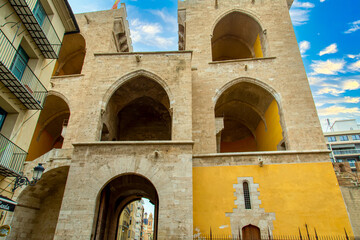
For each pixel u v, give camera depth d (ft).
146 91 65.26
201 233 44.78
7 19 40.47
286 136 56.13
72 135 64.28
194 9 78.54
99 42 80.94
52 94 71.97
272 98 63.57
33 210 58.59
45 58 50.78
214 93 62.90
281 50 67.46
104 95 56.85
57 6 54.75
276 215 45.62
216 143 60.49
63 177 58.18
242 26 80.79
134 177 63.57
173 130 51.26
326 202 46.24
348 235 43.57
